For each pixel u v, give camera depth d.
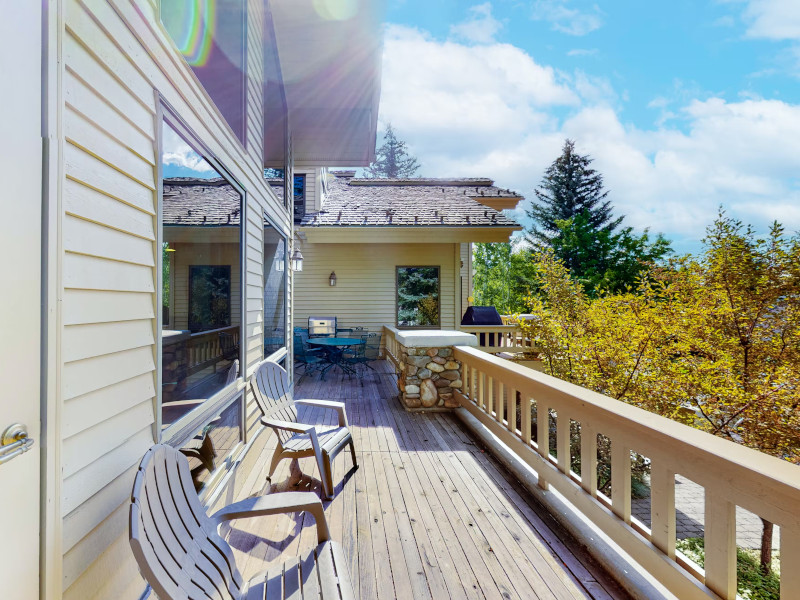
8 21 0.98
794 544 1.27
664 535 1.81
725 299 4.98
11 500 0.99
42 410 1.08
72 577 1.20
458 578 2.03
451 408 5.11
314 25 4.33
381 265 9.42
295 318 9.34
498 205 11.23
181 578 1.25
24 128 1.03
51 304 1.12
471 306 10.48
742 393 4.07
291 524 2.52
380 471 3.31
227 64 3.14
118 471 1.44
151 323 1.71
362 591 1.94
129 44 1.53
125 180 1.51
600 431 2.26
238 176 2.98
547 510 2.68
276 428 3.04
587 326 5.83
